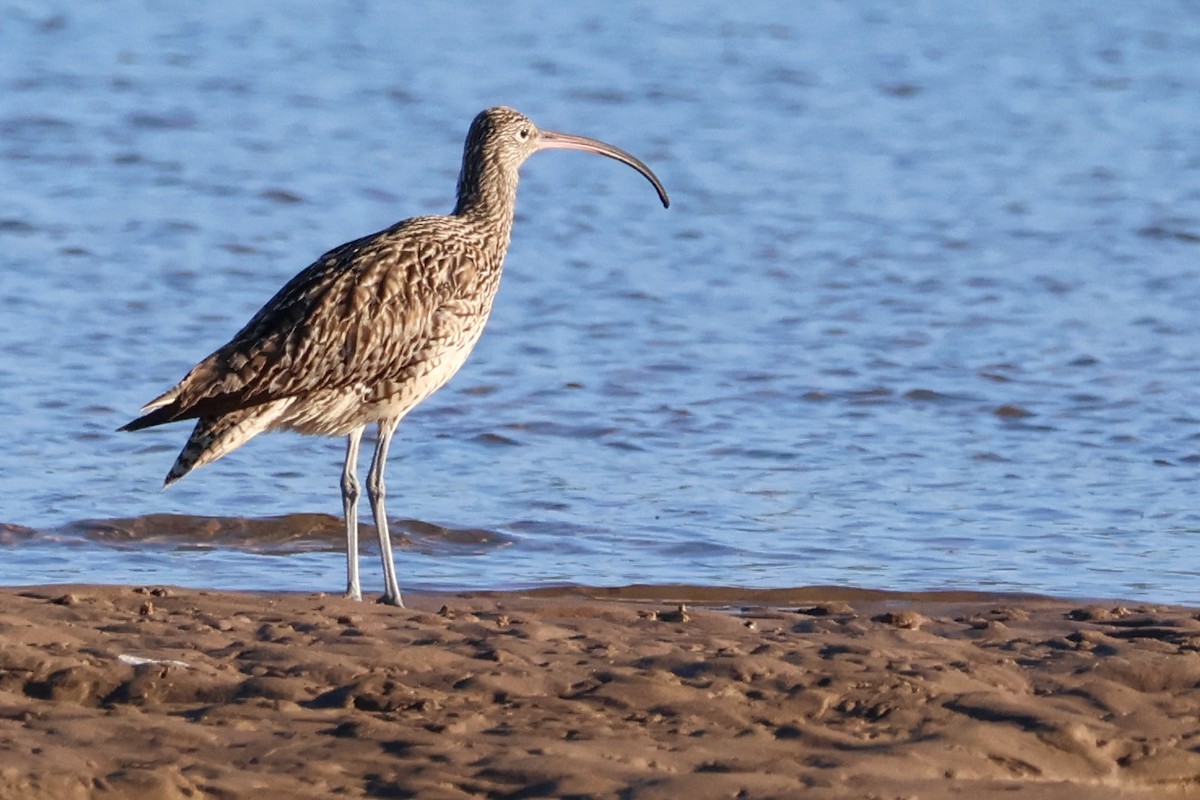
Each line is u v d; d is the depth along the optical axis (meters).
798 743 8.82
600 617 11.52
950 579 13.61
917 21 49.34
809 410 19.19
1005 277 25.62
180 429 17.80
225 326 22.11
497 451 17.53
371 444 17.55
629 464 17.20
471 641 10.41
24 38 41.75
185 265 24.86
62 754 8.34
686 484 16.52
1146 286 25.25
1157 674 10.09
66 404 18.53
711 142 35.28
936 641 10.84
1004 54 45.16
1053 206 30.41
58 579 13.20
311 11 47.41
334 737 8.71
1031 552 14.50
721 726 9.05
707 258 26.56
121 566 13.66
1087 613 11.82
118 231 26.53
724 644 10.55
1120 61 44.44
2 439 17.23
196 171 30.75
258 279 24.47
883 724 9.16
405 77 39.97
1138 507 15.97
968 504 15.99
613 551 14.41
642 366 20.75
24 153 31.42
